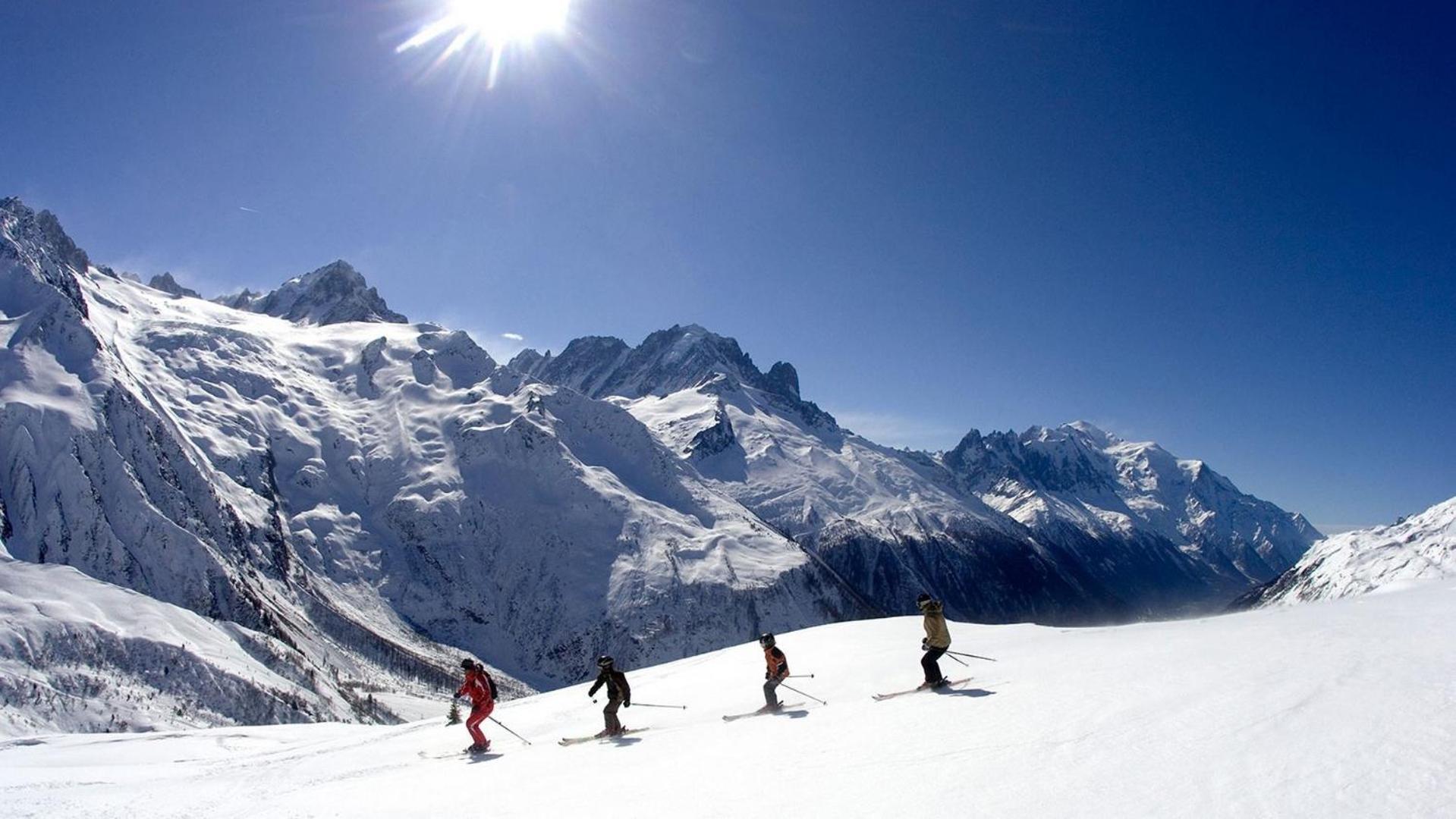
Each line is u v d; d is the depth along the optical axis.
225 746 35.28
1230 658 18.28
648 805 13.26
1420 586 31.69
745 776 14.30
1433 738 10.37
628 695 22.59
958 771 12.48
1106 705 15.39
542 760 19.81
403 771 20.89
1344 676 14.66
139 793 20.55
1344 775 9.66
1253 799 9.40
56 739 37.94
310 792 18.45
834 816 11.20
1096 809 9.90
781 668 22.39
